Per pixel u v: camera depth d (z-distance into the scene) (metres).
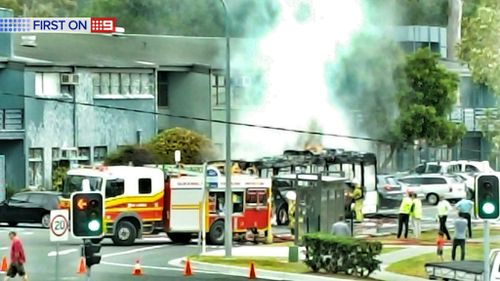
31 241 101.12
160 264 86.19
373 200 126.94
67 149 145.62
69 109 146.62
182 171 105.38
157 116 156.12
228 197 89.88
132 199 99.31
